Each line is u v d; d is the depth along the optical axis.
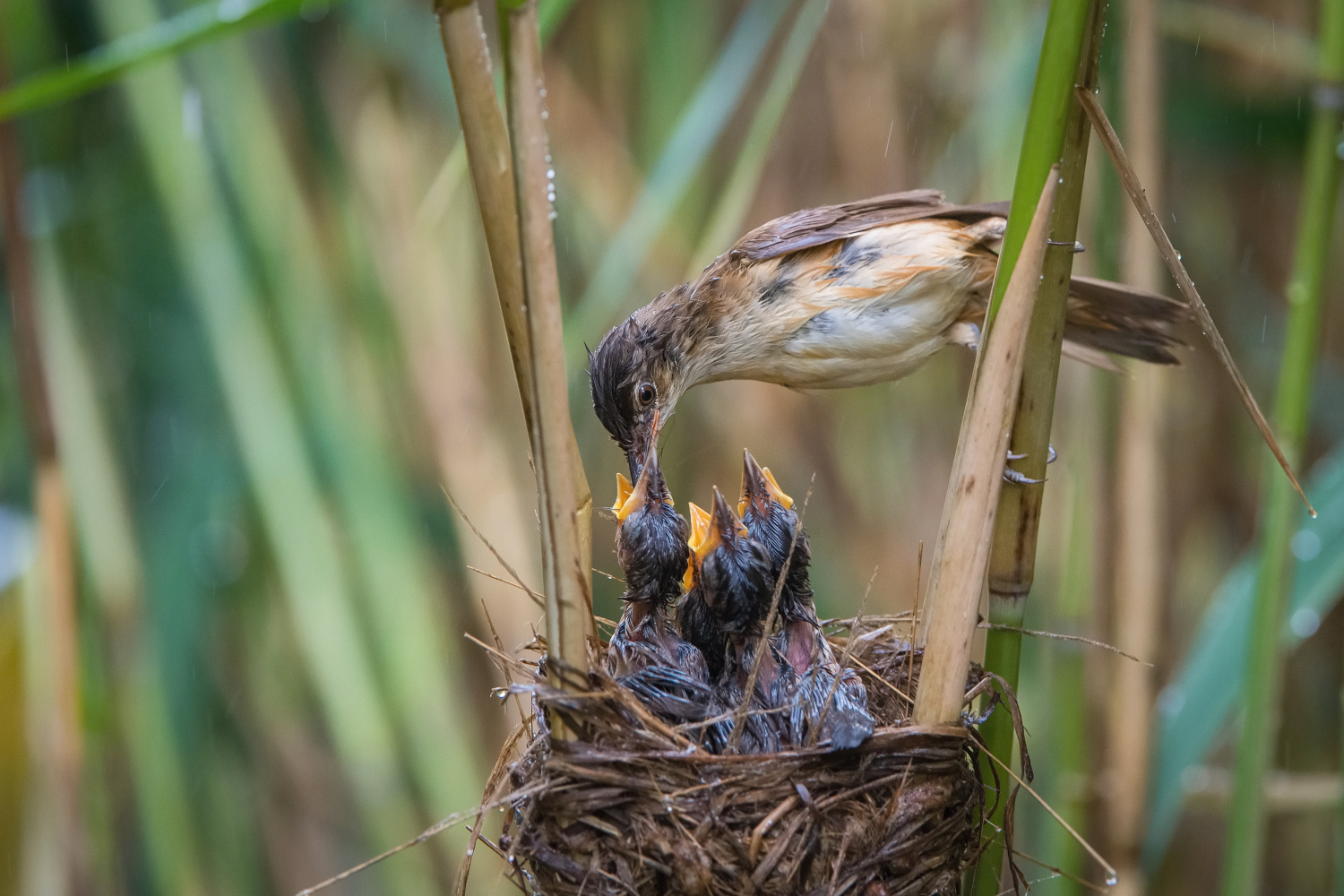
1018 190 4.16
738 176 7.12
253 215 8.52
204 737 9.38
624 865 4.72
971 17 9.85
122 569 8.49
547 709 4.82
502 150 3.94
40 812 7.99
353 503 8.59
